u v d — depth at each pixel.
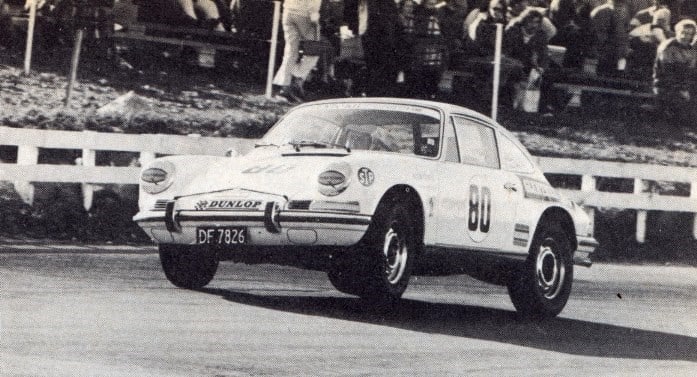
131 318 12.29
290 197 13.59
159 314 12.75
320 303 15.19
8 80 29.31
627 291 21.70
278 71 34.28
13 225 22.61
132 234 23.98
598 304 18.95
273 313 13.67
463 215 14.88
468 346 12.68
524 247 15.91
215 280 17.05
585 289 21.30
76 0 32.03
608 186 36.91
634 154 39.66
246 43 35.38
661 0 44.44
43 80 29.98
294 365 10.39
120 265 17.91
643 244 32.06
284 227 13.52
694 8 45.19
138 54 33.66
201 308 13.54
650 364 12.70
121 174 24.72
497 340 13.45
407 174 14.09
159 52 34.34
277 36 35.66
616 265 27.94
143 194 14.53
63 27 32.09
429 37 35.44
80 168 24.12
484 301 18.09
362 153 14.20
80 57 32.28
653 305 19.61
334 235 13.43
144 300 13.80
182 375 9.41
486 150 15.91
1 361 9.23
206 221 13.89
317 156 14.23
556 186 35.28
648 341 14.73
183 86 32.94
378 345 12.05
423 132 15.18
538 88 40.41
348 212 13.43
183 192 14.26
